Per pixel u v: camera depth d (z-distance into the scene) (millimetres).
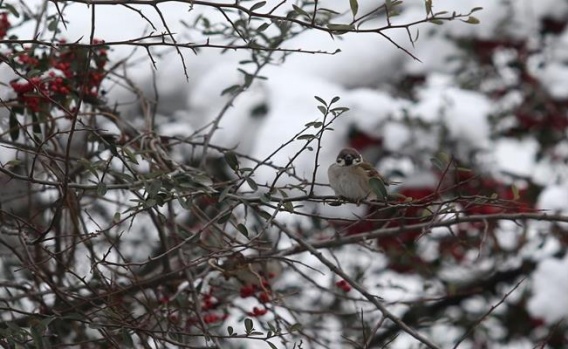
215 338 7680
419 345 9930
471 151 13102
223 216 7293
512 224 13695
